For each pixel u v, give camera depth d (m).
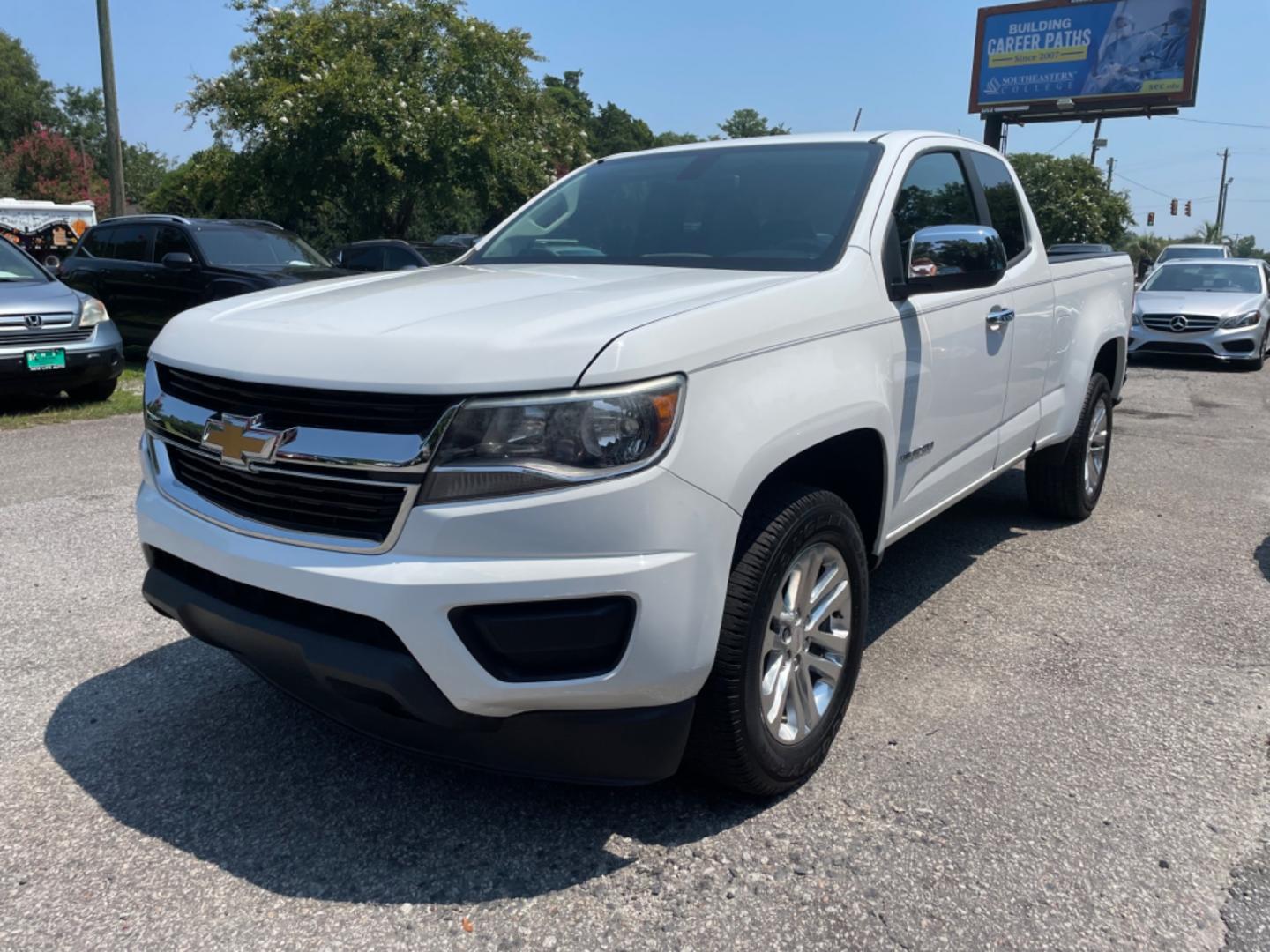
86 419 8.63
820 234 3.26
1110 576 4.71
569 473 2.20
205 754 3.06
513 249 3.86
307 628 2.40
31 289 8.87
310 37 19.25
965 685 3.53
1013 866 2.52
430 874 2.49
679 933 2.29
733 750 2.56
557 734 2.35
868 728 3.21
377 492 2.29
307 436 2.36
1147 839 2.63
